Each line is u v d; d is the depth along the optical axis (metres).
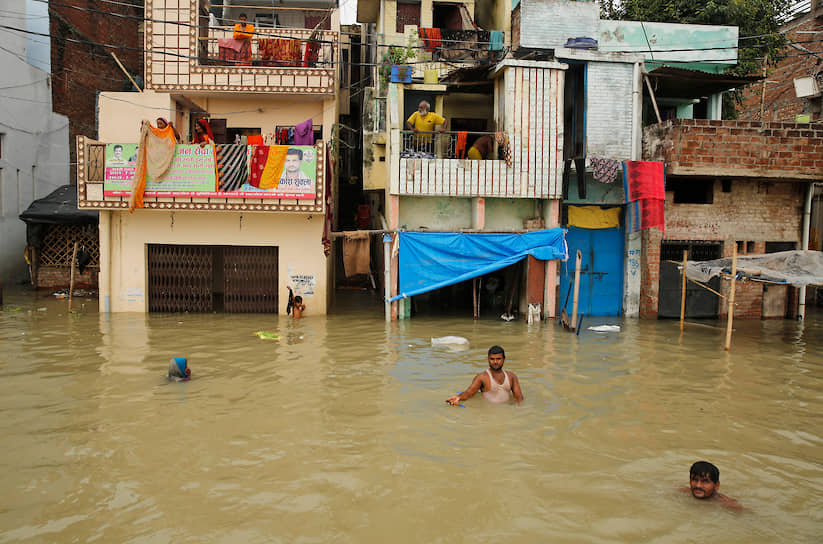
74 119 24.38
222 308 17.22
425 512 5.32
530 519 5.22
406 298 15.62
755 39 19.84
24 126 21.14
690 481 5.71
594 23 18.39
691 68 18.67
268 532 4.97
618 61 16.05
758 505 5.54
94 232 20.39
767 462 6.54
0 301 16.91
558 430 7.40
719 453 6.78
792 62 23.27
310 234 16.17
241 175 15.32
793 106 23.00
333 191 20.59
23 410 7.92
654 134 16.06
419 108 16.47
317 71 18.06
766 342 13.18
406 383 9.38
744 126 15.28
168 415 7.78
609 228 16.78
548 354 11.60
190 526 5.05
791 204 16.89
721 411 8.27
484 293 18.61
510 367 10.51
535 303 15.59
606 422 7.73
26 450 6.61
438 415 7.88
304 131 16.67
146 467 6.20
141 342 12.19
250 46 18.14
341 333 13.54
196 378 9.53
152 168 15.28
